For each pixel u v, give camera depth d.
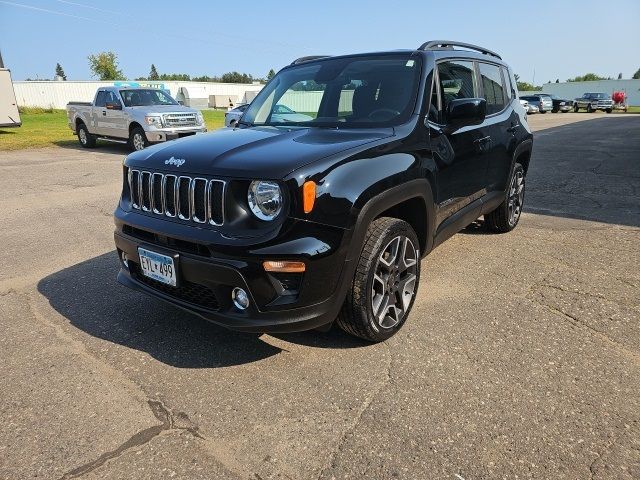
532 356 2.88
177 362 2.89
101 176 9.81
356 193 2.58
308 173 2.44
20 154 13.80
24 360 2.94
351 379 2.69
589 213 6.09
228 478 2.03
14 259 4.76
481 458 2.11
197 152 2.82
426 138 3.26
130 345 3.09
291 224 2.40
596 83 58.25
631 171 9.11
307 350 2.99
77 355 2.98
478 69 4.41
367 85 3.58
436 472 2.04
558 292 3.75
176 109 13.73
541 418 2.35
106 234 5.60
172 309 3.59
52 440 2.26
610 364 2.79
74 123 15.93
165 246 2.74
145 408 2.48
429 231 3.34
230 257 2.44
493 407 2.43
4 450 2.20
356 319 2.82
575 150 12.52
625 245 4.80
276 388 2.63
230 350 3.01
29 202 7.37
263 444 2.22
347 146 2.74
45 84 46.75
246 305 2.51
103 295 3.87
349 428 2.31
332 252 2.50
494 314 3.42
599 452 2.13
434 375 2.71
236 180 2.49
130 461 2.13
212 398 2.55
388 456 2.13
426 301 3.64
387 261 2.96
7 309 3.63
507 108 4.94
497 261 4.44
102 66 63.16
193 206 2.64
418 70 3.52
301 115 3.69
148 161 2.95
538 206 6.55
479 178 4.16
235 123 4.02
